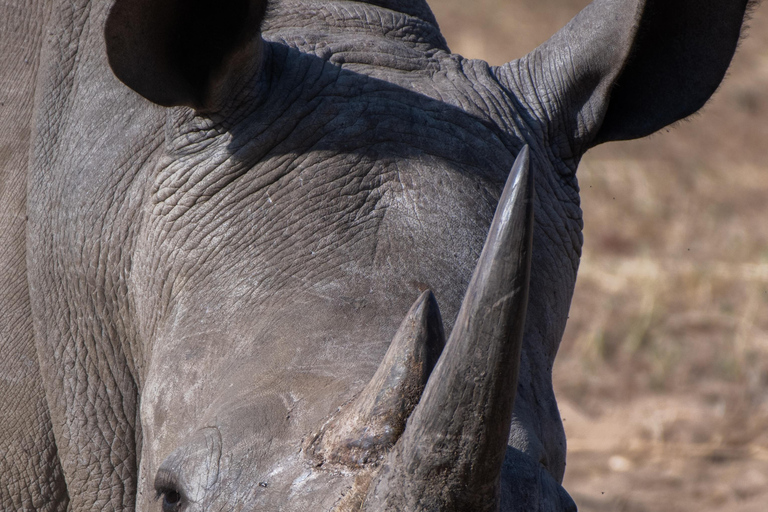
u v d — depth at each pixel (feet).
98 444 29.91
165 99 24.80
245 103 25.86
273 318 23.09
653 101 29.71
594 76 28.78
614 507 54.90
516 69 29.45
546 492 21.27
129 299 28.04
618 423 64.23
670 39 29.27
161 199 26.45
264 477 20.13
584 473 58.75
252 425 20.95
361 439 19.36
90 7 30.32
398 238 23.81
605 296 81.35
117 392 29.60
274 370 21.94
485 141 26.45
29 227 29.91
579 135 29.07
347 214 24.31
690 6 28.58
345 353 21.77
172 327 24.88
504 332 17.08
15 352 30.32
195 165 26.07
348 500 18.81
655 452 61.05
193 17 24.41
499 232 17.03
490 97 27.89
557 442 24.72
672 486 57.47
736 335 75.41
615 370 71.00
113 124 28.53
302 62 26.71
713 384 69.67
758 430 63.93
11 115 30.94
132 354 28.96
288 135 25.57
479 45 138.31
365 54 27.63
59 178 29.19
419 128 25.80
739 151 117.80
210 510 20.44
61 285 29.35
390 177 24.73
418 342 19.26
